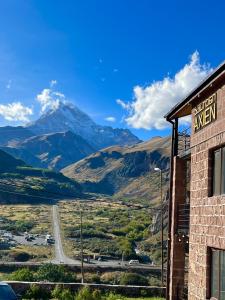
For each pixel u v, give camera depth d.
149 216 155.75
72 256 95.31
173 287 22.09
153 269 75.31
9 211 168.00
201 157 19.25
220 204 17.06
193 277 19.33
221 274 17.08
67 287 30.31
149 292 31.75
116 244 106.56
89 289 29.33
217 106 17.89
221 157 17.70
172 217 22.75
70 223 146.75
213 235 17.52
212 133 18.20
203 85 18.48
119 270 75.50
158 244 105.06
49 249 103.38
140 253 100.50
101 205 198.00
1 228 131.38
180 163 22.80
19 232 127.88
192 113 20.73
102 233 124.25
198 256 18.89
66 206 189.62
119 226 139.00
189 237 20.09
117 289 31.27
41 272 55.38
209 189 18.36
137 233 124.12
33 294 29.14
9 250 97.00
